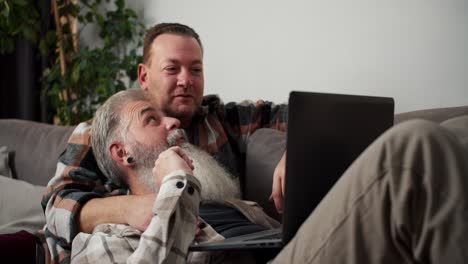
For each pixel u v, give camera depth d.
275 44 2.29
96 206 1.29
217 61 2.56
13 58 3.10
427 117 1.40
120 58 3.08
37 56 3.14
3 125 2.33
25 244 1.42
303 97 0.97
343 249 0.80
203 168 1.41
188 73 1.64
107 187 1.46
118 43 3.08
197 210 1.08
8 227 1.79
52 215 1.36
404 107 1.89
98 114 1.42
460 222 0.70
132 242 1.12
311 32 2.16
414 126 0.77
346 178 0.82
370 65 1.98
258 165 1.63
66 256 1.32
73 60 3.04
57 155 2.08
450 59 1.77
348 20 2.03
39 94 3.18
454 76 1.76
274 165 1.58
